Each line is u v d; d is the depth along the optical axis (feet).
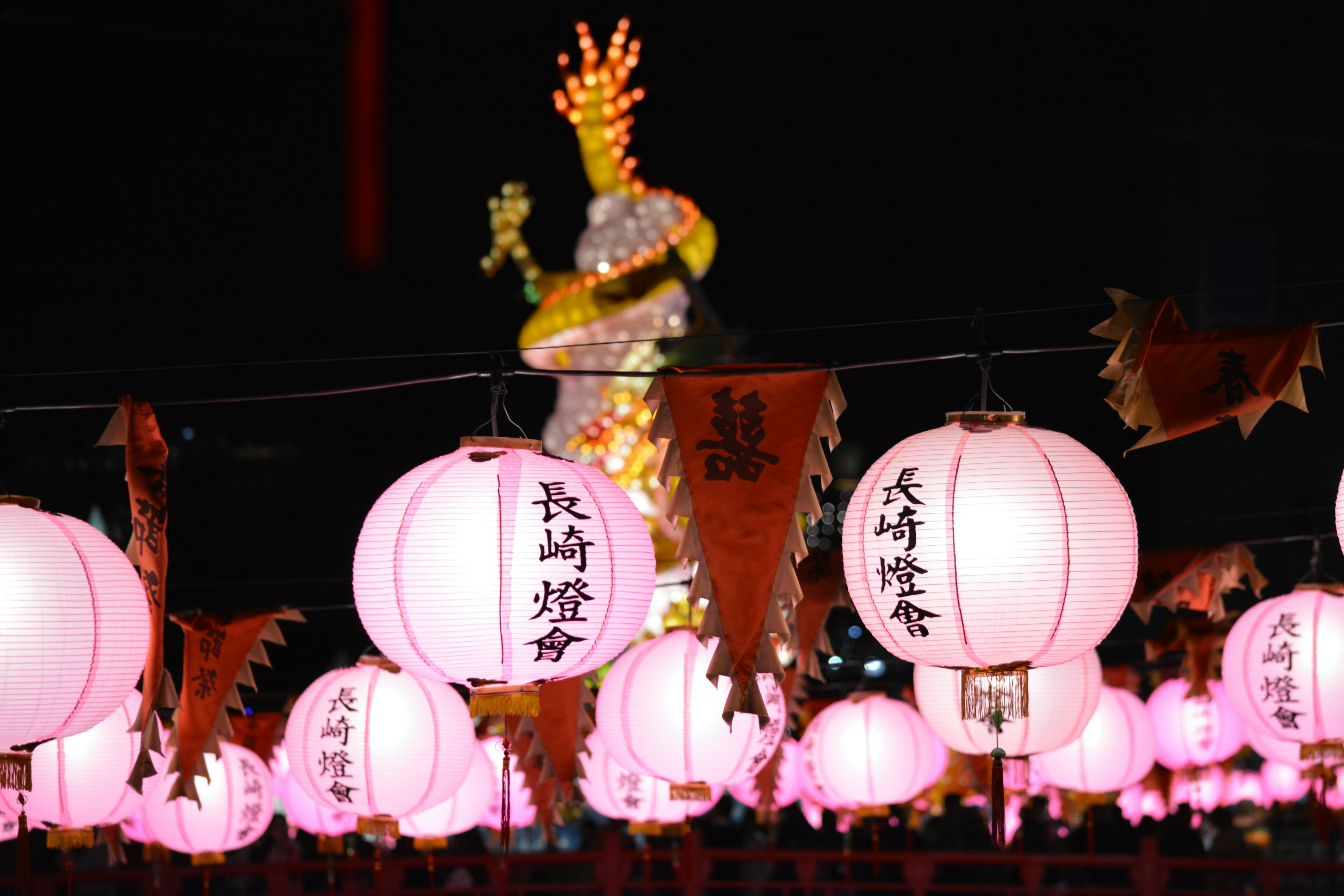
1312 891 74.13
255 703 53.88
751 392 28.04
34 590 26.43
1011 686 26.66
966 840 72.28
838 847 73.36
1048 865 56.13
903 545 26.07
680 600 69.00
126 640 27.45
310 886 80.59
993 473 25.98
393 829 38.29
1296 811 78.89
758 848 71.20
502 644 26.61
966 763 51.42
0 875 64.23
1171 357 24.63
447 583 26.43
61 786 36.78
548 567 26.58
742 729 37.45
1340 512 26.99
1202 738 49.49
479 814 45.06
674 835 44.78
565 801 39.09
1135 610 39.83
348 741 37.58
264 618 37.19
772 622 27.37
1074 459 26.37
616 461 73.46
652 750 37.50
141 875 54.90
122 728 37.58
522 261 78.18
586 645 27.09
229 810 44.47
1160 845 64.39
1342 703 36.11
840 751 46.09
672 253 75.20
